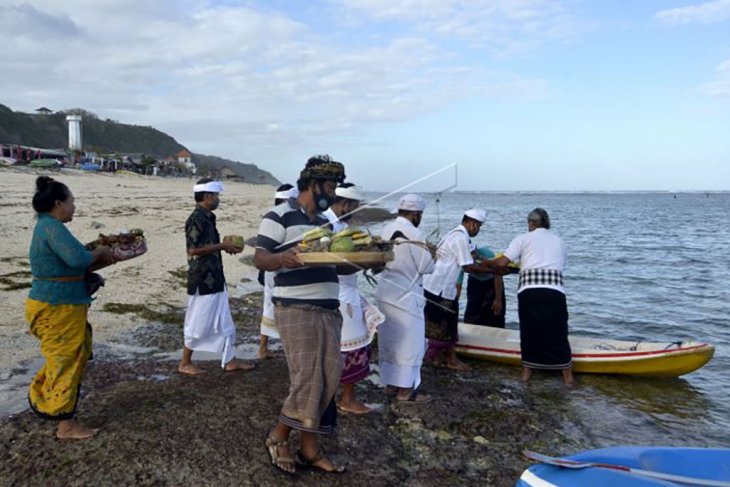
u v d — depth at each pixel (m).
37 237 4.21
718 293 13.96
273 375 6.17
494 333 8.12
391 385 5.74
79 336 4.38
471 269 7.18
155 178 64.31
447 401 5.97
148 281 10.84
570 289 14.35
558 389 6.73
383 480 4.35
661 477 3.57
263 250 3.99
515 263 6.98
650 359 7.01
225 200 42.84
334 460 4.54
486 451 5.00
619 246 25.20
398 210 5.59
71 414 4.37
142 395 5.35
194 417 4.90
